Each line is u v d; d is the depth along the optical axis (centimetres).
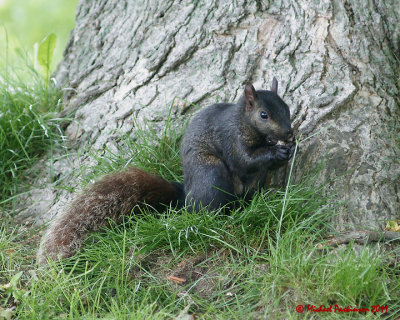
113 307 771
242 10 1167
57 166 1162
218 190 966
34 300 808
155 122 1137
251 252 877
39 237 1030
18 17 2475
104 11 1309
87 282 850
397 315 761
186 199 988
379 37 1127
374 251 858
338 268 774
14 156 1179
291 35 1129
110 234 931
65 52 1350
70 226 943
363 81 1073
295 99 1069
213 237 873
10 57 1627
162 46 1192
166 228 891
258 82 1117
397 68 1119
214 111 1007
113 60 1247
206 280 847
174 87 1165
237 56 1148
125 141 1125
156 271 873
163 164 1075
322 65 1088
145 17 1234
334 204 945
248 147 968
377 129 1013
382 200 943
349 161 986
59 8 2531
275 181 1028
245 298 796
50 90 1302
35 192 1141
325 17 1127
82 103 1230
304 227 873
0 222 1081
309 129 1028
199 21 1184
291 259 802
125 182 990
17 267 927
